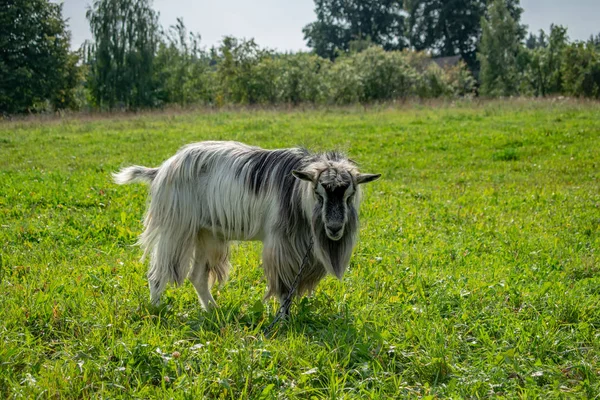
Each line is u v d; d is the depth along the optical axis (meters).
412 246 7.69
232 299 5.68
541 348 4.64
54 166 14.15
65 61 43.75
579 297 5.68
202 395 3.88
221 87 40.22
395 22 75.12
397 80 39.19
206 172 5.57
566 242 7.95
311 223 5.13
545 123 20.48
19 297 5.32
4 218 8.82
